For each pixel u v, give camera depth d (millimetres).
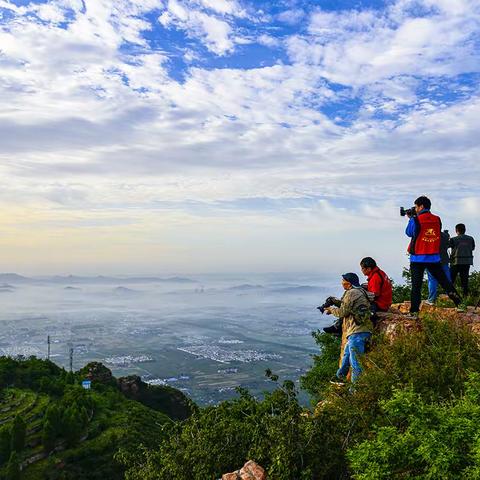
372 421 6520
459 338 7828
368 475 4570
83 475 61156
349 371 9688
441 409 4977
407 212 10125
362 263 10422
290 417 6316
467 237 12016
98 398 88562
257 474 5941
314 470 5859
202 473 6734
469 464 4281
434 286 11320
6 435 63875
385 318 9688
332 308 10531
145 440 70750
